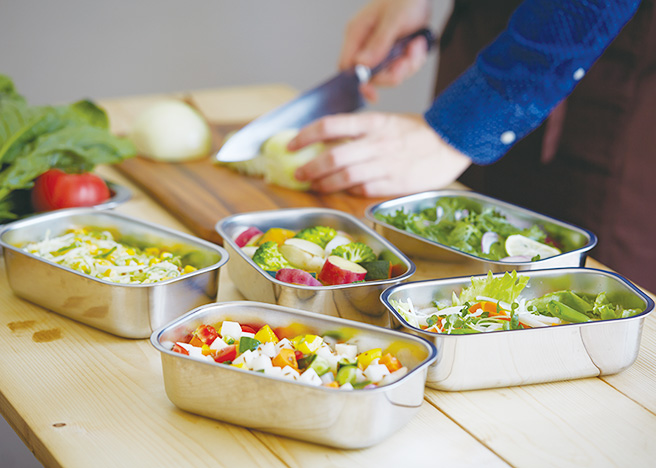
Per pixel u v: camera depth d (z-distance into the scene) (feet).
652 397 3.22
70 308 3.60
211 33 10.96
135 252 3.90
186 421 2.97
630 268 5.85
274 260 3.75
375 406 2.70
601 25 4.38
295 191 5.20
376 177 5.05
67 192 4.56
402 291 3.38
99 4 10.19
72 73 10.39
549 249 4.09
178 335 3.09
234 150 5.23
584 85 5.51
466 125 4.96
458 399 3.16
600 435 2.97
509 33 4.69
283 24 11.31
